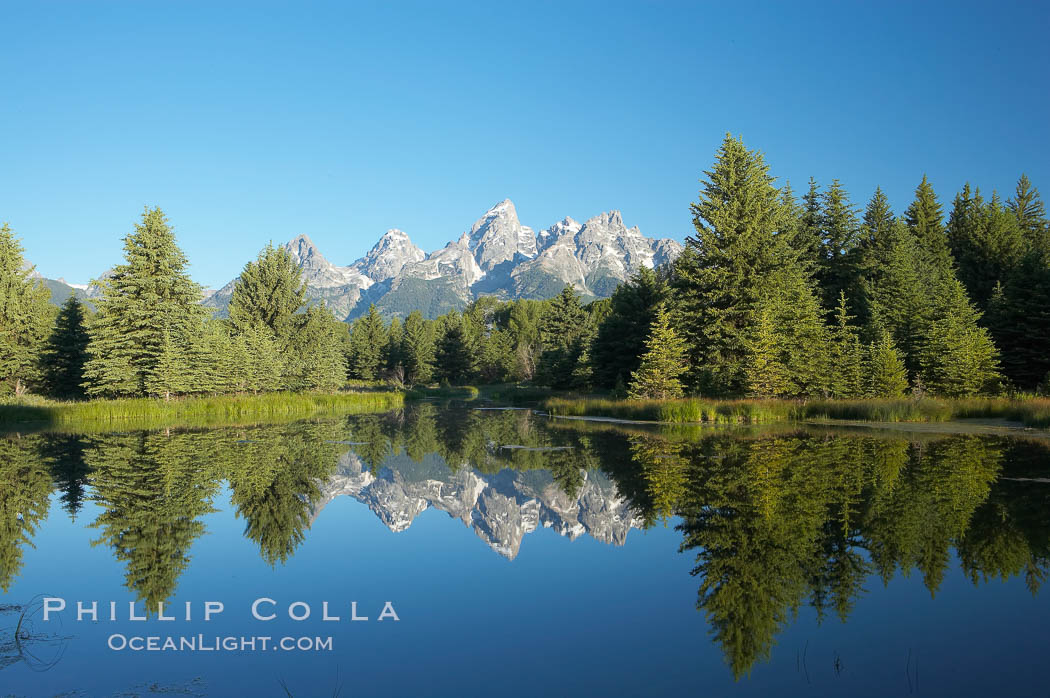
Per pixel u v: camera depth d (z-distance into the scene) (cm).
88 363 4016
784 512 1212
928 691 562
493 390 8162
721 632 711
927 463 1739
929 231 5772
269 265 6281
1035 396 3659
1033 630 692
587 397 4922
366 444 2567
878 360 3891
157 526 1220
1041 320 4053
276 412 4400
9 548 1071
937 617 731
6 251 4572
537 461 2084
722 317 4175
